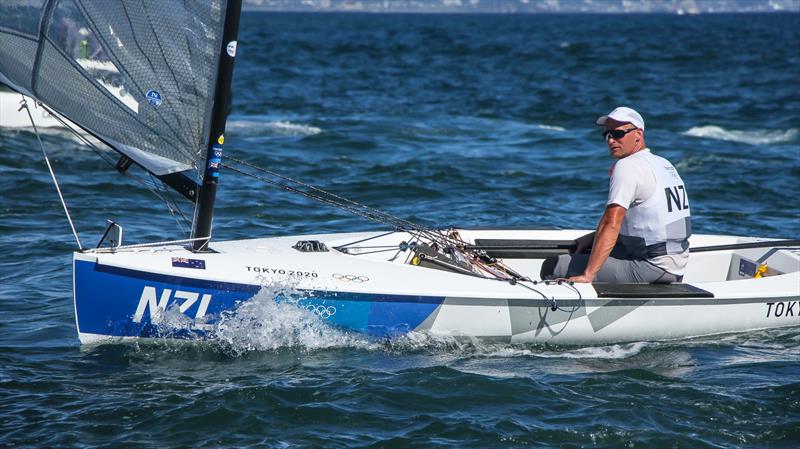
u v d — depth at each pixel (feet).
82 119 70.90
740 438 59.88
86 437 58.29
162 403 63.05
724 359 74.23
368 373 68.69
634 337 77.71
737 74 408.46
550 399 65.16
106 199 127.24
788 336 80.23
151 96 70.64
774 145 197.57
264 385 65.77
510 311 74.54
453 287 74.02
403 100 285.43
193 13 69.56
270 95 292.20
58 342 74.28
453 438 59.16
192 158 72.84
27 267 95.40
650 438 59.62
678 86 346.54
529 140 197.57
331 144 184.14
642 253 77.10
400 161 165.27
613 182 75.20
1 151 156.66
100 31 69.36
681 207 77.05
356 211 85.61
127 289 70.03
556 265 81.15
